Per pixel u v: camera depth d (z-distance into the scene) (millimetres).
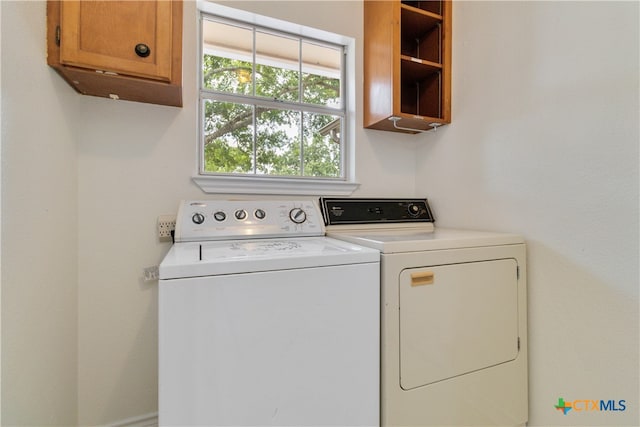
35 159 873
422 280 1011
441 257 1049
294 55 1742
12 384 746
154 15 1081
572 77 1116
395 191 1901
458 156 1638
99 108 1280
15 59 769
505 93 1377
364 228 1586
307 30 1680
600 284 1033
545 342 1193
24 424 805
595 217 1050
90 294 1271
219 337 747
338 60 1850
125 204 1321
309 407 837
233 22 1588
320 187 1679
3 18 715
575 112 1107
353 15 1770
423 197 1892
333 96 1838
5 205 719
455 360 1062
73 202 1192
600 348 1032
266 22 1606
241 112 1624
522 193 1304
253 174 1635
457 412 1061
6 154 725
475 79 1529
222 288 753
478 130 1516
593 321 1052
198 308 731
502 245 1188
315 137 1791
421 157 1909
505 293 1183
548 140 1199
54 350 1013
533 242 1249
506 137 1372
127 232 1325
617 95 988
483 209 1492
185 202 1338
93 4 1004
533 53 1256
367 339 921
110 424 1298
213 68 1569
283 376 809
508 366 1178
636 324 946
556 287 1164
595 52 1048
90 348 1274
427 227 1729
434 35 1714
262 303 792
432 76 1750
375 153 1842
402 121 1640
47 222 955
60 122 1057
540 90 1229
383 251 959
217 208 1346
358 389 904
